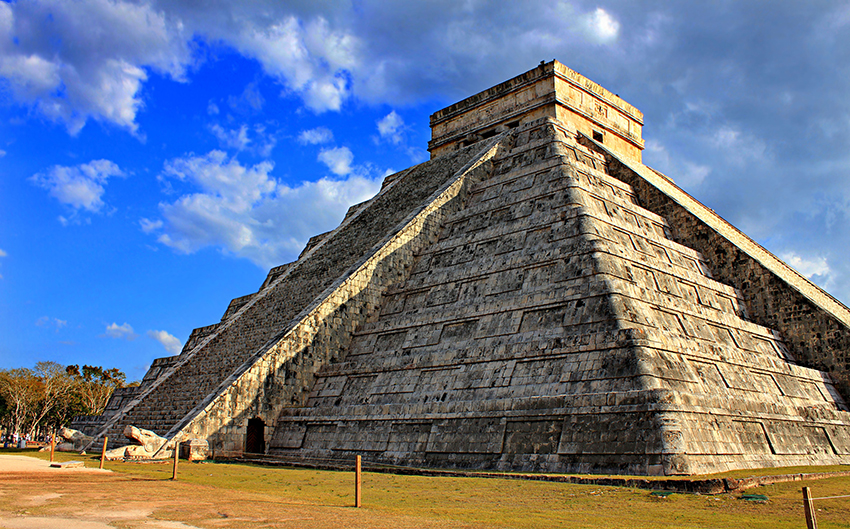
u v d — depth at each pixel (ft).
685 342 65.31
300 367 86.33
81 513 31.50
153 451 72.79
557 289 70.54
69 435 98.99
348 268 106.32
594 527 29.17
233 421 79.41
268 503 36.65
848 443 69.36
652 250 86.43
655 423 51.96
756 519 31.94
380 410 73.41
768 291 89.51
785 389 74.38
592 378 59.52
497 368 67.82
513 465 58.34
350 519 30.60
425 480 50.14
